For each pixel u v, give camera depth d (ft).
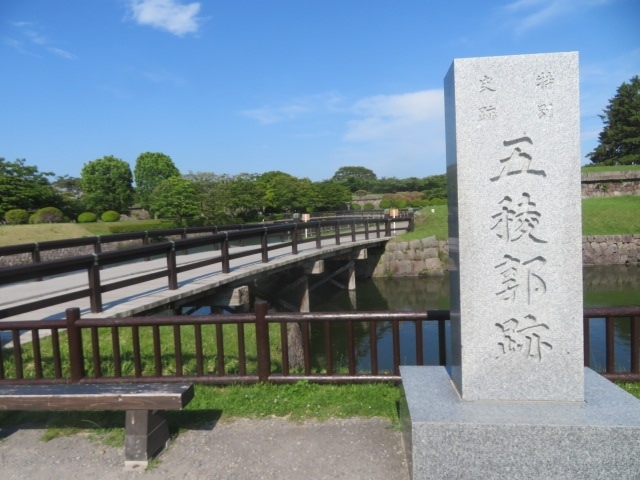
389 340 38.93
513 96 9.56
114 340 14.84
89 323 14.71
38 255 33.12
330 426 11.96
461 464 8.89
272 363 23.81
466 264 9.83
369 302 59.88
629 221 84.43
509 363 9.82
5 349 19.02
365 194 188.96
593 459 8.65
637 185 98.68
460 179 9.75
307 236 81.92
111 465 10.60
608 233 81.66
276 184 139.95
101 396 10.31
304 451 10.82
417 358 14.57
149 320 14.64
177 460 10.62
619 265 78.07
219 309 33.81
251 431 11.84
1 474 10.40
